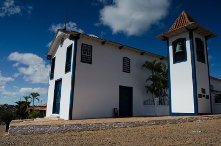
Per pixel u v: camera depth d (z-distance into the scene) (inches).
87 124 252.1
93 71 461.1
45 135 223.9
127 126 275.4
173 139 187.2
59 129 240.8
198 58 442.6
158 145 164.1
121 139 191.0
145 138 194.1
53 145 170.9
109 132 234.1
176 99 436.1
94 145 167.9
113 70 505.7
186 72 424.5
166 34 463.8
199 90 412.8
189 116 369.4
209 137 193.2
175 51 463.5
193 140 180.9
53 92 547.8
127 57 550.0
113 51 516.4
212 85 727.7
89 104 438.9
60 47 544.7
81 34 439.2
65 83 461.1
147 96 579.8
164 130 242.4
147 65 561.9
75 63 431.2
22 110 1000.2
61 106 464.1
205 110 415.8
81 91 430.9
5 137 218.2
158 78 517.3
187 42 432.5
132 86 544.4
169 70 464.1
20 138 208.8
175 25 478.3
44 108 1211.2
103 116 460.1
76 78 427.5
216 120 343.0
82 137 205.5
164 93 530.6
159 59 642.8
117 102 498.3
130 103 538.0
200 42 454.9
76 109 414.9
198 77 418.9
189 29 428.8
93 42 475.5
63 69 491.2
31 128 235.1
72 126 245.9
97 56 476.4
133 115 527.2
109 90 485.7
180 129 248.4
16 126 231.8
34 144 177.2
